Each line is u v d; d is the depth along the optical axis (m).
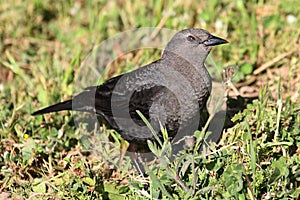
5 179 10.91
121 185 10.52
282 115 11.33
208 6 17.09
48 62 15.48
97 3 18.31
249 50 15.09
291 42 15.06
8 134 11.90
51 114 12.60
